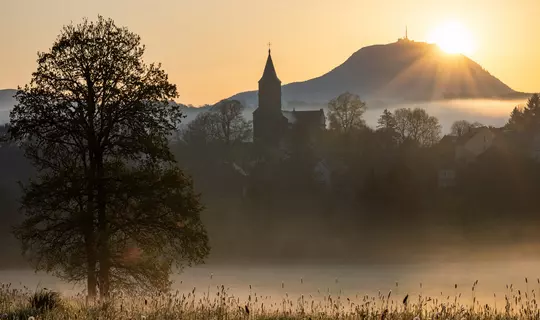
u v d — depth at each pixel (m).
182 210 29.75
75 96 29.73
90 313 15.59
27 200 29.27
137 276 29.86
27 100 29.44
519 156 139.75
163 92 30.36
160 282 29.78
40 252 30.00
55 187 28.81
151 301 17.33
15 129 29.48
